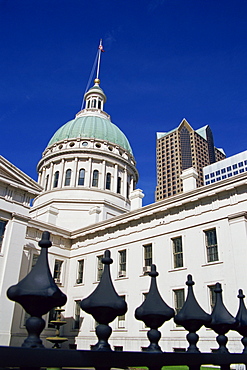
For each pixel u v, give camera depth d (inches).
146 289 1159.0
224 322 174.6
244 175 1024.2
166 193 6771.7
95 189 2017.7
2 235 1184.8
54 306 113.5
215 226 1052.5
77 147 2137.1
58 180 2089.1
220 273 982.4
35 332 108.9
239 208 1016.2
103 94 2854.3
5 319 1085.1
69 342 1332.4
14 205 1230.3
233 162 5659.5
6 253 1160.2
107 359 108.1
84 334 1298.0
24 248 1330.0
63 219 1894.7
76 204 1941.4
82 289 1408.7
